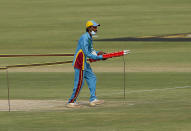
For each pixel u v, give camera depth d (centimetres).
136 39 7200
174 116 2786
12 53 6150
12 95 3569
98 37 7525
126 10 10969
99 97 3406
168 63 5125
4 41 7362
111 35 7719
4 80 4294
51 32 8219
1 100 3366
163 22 9150
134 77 4331
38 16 10381
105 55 2998
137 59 5441
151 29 8300
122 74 4516
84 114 2855
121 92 3612
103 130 2492
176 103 3164
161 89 3719
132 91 3647
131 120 2698
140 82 4066
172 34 7662
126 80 4188
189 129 2497
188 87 3788
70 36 7725
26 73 4666
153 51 6019
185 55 5644
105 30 8319
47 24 9238
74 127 2559
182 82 4028
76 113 2888
